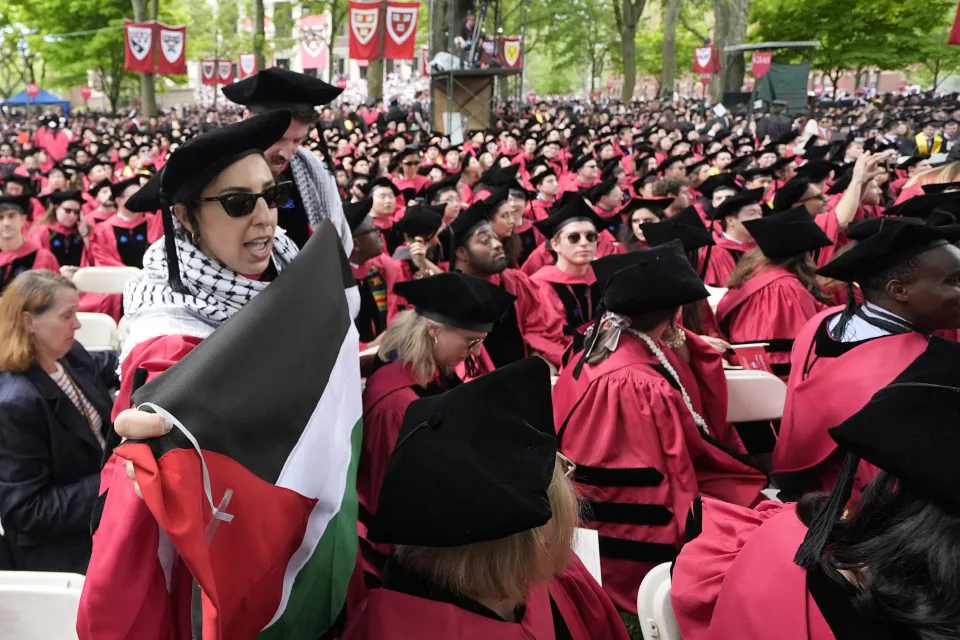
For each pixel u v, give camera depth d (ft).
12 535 9.93
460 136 67.51
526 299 17.56
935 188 20.75
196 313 5.72
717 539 6.62
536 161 40.88
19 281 9.88
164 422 3.96
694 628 6.29
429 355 8.90
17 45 169.37
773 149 44.45
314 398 5.08
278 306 5.02
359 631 5.26
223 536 4.20
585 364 11.28
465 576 5.03
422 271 18.10
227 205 5.67
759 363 14.34
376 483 8.65
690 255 19.90
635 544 10.44
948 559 4.15
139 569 4.13
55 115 84.38
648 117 108.06
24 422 9.56
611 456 10.53
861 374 9.53
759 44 100.99
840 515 5.12
